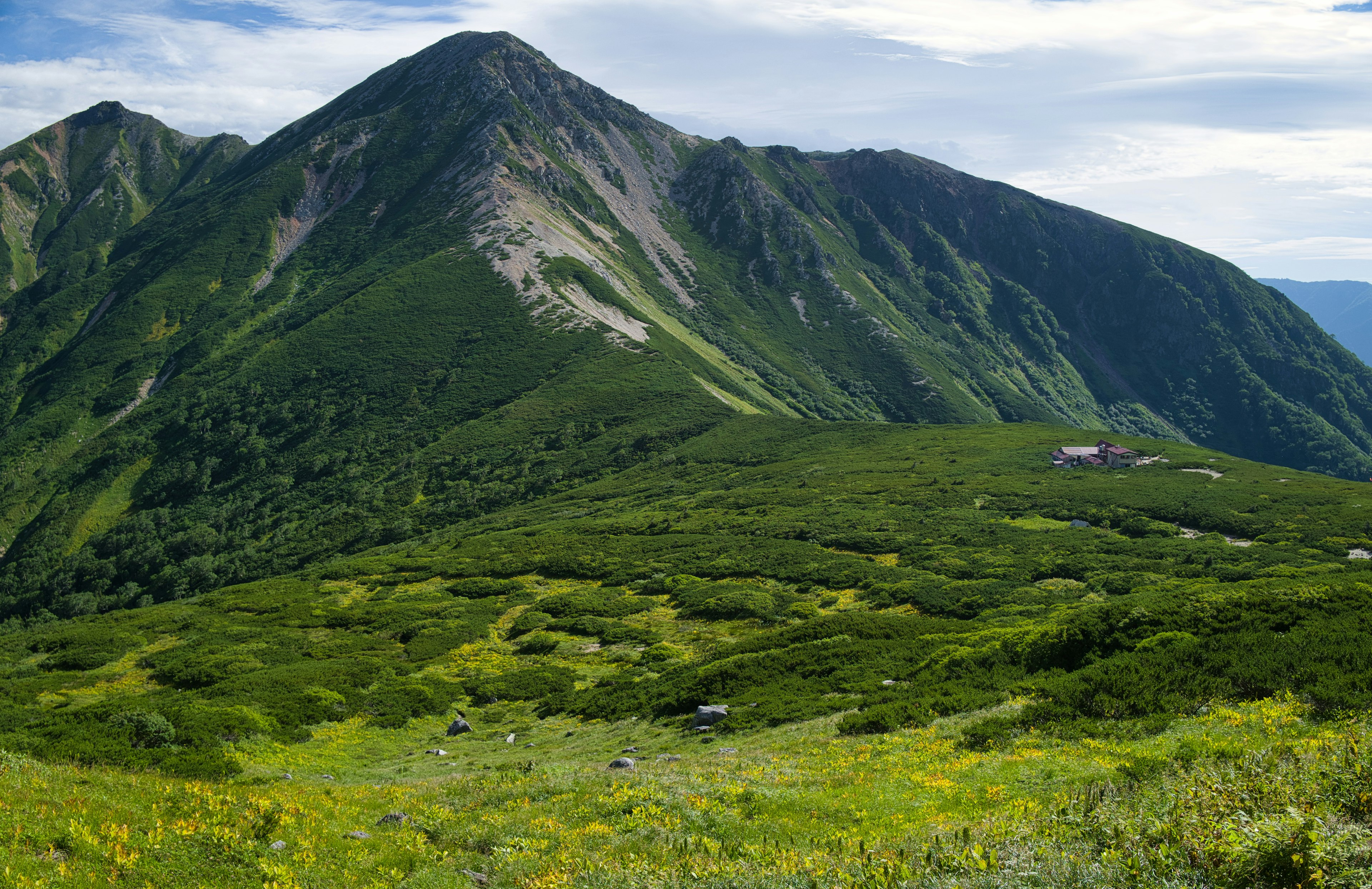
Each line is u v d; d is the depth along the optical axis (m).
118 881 11.56
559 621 62.41
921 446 140.12
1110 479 108.06
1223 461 122.81
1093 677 24.03
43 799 13.87
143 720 28.84
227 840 13.35
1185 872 9.54
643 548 87.44
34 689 47.62
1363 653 21.31
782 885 11.37
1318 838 9.06
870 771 19.88
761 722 29.89
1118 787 14.33
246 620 67.81
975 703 25.98
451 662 53.28
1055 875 10.17
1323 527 78.44
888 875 10.86
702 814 16.02
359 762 32.91
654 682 42.44
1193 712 20.59
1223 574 62.00
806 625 47.34
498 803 18.53
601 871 12.67
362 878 13.36
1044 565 69.38
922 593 62.41
